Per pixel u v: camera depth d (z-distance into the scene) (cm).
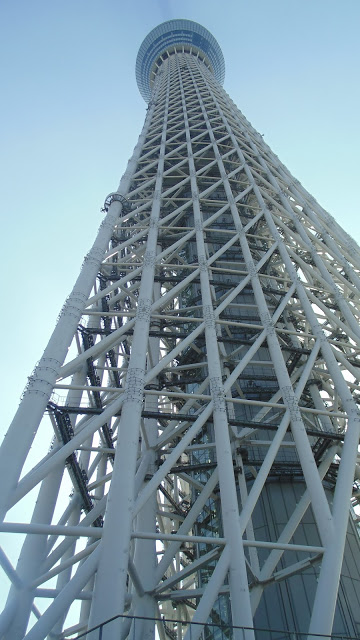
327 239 3762
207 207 4247
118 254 3694
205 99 6550
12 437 1625
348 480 1833
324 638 1369
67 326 2153
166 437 2548
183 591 1723
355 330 2759
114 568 1318
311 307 2753
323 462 2361
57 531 1396
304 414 2909
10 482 1500
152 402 2770
